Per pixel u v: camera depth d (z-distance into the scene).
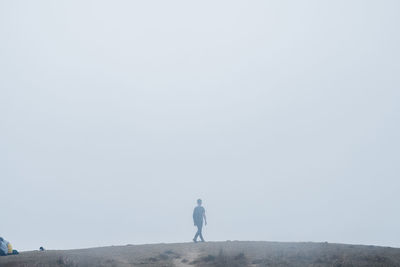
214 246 28.02
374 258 20.56
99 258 22.22
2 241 26.47
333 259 20.45
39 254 24.52
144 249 27.38
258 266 19.31
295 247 26.28
